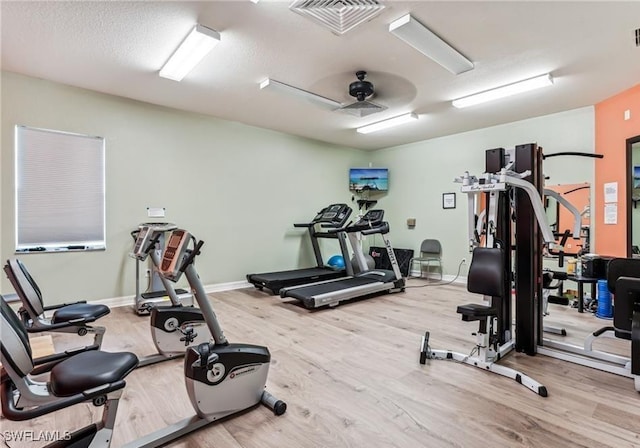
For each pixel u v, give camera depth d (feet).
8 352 4.52
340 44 9.76
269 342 10.12
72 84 12.81
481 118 16.81
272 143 19.35
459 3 7.89
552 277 11.66
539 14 8.31
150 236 10.10
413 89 13.05
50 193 12.69
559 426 5.98
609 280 8.54
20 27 8.78
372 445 5.52
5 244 11.87
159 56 10.46
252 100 14.38
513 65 11.02
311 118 17.01
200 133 16.47
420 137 20.79
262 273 18.53
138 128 14.62
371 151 24.89
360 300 15.42
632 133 12.85
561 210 15.70
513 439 5.63
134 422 6.18
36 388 4.95
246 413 6.42
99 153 13.71
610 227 13.88
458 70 11.16
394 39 9.49
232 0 7.79
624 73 11.66
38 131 12.39
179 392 7.26
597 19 8.51
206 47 9.64
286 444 5.56
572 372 8.14
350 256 21.43
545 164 16.29
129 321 12.15
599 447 5.42
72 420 6.27
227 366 6.11
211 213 16.96
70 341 10.18
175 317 8.93
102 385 4.56
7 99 11.78
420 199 21.85
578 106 14.98
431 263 21.11
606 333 9.30
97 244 13.75
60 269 12.92
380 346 9.80
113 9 8.07
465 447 5.45
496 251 8.50
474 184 8.73
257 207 18.74
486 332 8.37
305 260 21.07
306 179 21.08
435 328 11.41
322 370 8.25
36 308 7.54
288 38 9.41
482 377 7.86
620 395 7.04
